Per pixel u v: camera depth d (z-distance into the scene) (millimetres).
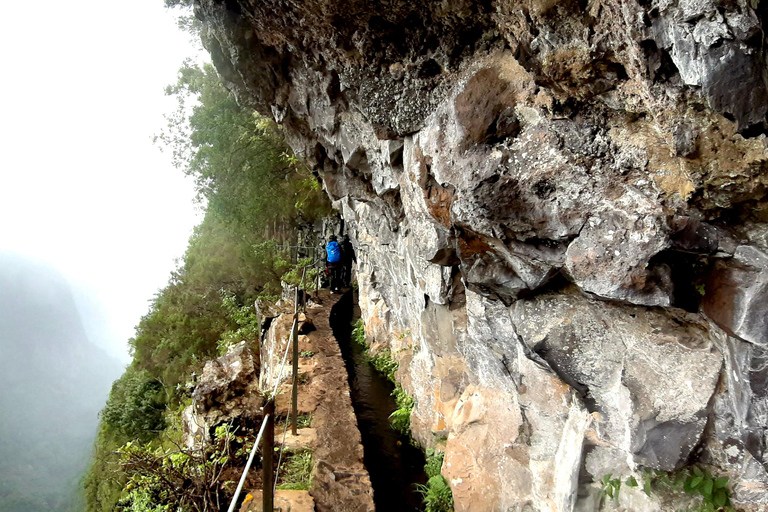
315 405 5871
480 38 2633
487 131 2496
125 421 13953
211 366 5402
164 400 14477
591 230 2213
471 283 3010
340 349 8297
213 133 15328
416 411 5609
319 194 16484
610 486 2658
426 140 3102
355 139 4609
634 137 1992
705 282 2025
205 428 4602
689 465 2320
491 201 2486
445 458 4336
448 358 4754
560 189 2279
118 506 4332
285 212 17641
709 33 1332
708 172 1693
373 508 4043
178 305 16609
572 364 2646
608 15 1645
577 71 1900
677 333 2264
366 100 3398
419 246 3957
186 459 4254
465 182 2613
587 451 2764
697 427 2211
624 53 1698
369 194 5617
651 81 1629
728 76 1366
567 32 1824
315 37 3268
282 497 4047
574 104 2117
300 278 14844
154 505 3953
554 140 2240
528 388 3277
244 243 17188
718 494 2174
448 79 2877
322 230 17438
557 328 2650
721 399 2131
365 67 3209
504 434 3656
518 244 2535
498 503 3656
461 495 3982
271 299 14453
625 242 2086
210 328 15656
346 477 4434
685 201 1880
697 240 1915
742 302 1822
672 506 2365
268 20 3438
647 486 2420
